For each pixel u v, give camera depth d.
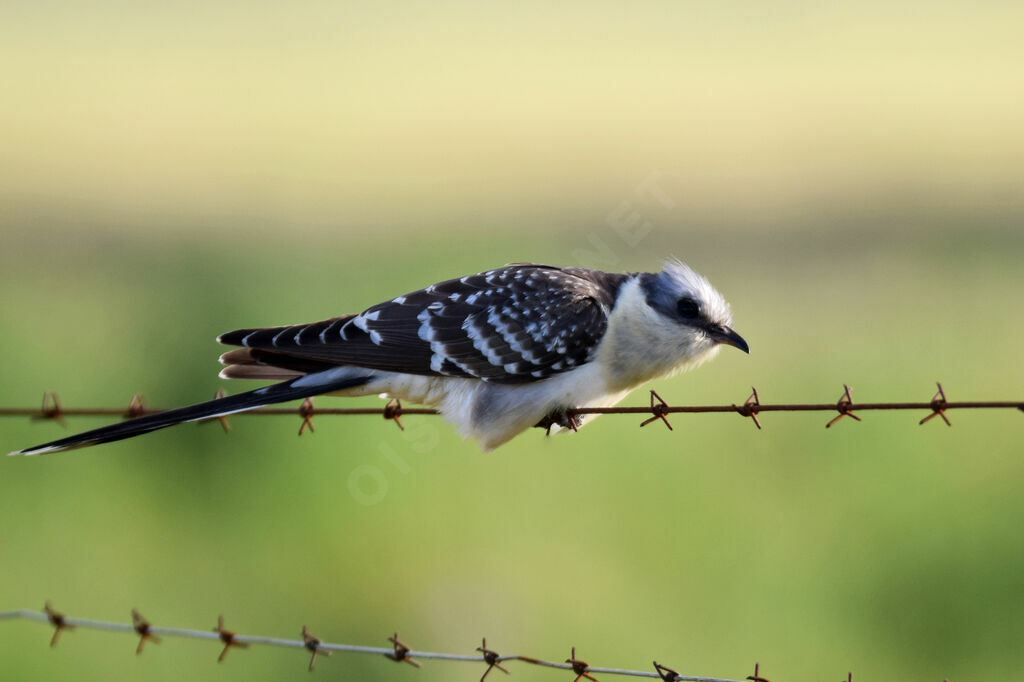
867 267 20.30
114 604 12.12
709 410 7.53
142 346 14.66
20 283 18.95
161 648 11.74
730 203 23.95
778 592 12.30
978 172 26.45
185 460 13.17
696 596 12.29
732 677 11.84
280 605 12.30
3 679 11.45
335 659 11.80
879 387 15.27
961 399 14.93
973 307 18.22
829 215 23.11
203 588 12.44
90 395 13.95
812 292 19.17
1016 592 12.40
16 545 12.72
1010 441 14.01
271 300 15.70
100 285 18.86
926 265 20.28
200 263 19.16
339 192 26.12
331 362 8.42
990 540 12.62
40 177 27.94
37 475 13.28
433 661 11.78
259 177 27.91
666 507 13.13
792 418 14.36
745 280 19.77
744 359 16.33
